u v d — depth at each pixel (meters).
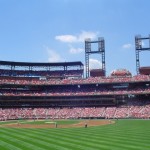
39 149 36.09
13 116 117.00
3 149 36.44
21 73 139.88
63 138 48.03
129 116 112.06
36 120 108.25
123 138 47.12
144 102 121.19
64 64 143.00
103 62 140.75
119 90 126.62
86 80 130.88
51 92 132.25
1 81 127.12
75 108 124.94
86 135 52.84
